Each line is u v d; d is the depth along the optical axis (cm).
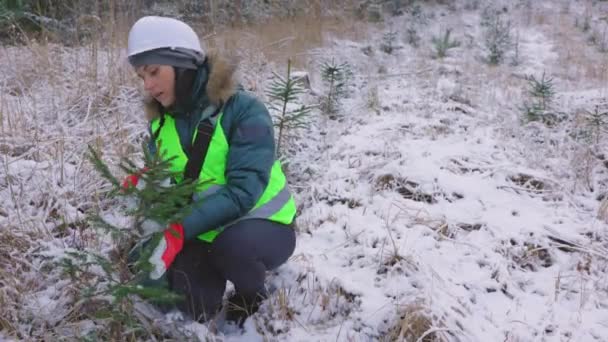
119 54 594
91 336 234
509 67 945
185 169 251
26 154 391
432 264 316
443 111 583
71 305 265
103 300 253
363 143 477
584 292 304
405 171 413
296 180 430
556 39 1174
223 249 259
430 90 678
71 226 337
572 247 341
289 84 404
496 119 561
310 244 339
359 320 270
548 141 501
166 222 227
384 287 292
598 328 278
